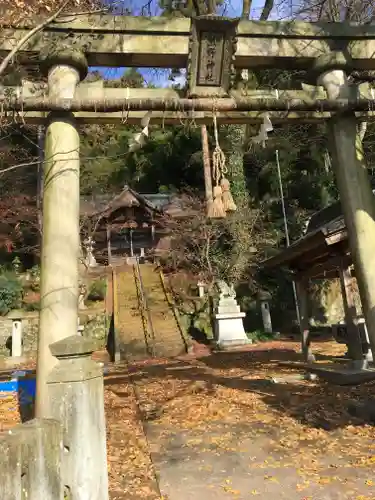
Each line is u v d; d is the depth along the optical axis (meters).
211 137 18.89
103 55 5.09
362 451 3.90
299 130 18.84
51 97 4.64
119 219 25.25
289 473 3.49
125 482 3.44
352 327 7.20
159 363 11.50
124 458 4.00
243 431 4.67
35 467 2.15
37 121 5.05
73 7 4.92
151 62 5.28
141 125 4.95
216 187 4.93
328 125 5.58
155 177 28.81
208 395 6.43
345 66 5.34
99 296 17.83
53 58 4.84
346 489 3.14
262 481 3.36
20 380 6.12
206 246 17.66
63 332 4.24
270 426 4.79
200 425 4.98
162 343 14.13
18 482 2.02
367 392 5.92
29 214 17.56
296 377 7.27
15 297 16.95
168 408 5.84
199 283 18.06
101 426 2.88
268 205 21.81
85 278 18.34
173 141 27.19
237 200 17.89
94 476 2.70
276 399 5.95
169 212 24.17
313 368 7.52
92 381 2.87
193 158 24.45
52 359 4.14
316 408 5.34
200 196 23.20
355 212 5.11
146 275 20.52
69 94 4.81
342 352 10.67
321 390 6.31
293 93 5.41
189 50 4.98
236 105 4.88
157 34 5.11
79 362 2.87
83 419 2.73
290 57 5.34
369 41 5.51
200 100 4.84
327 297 18.98
